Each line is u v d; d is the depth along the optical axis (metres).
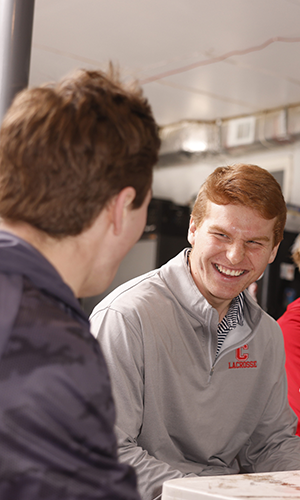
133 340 1.12
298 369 1.65
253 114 4.63
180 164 5.27
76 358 0.46
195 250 1.23
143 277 1.30
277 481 0.81
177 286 1.23
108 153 0.55
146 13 2.85
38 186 0.53
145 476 1.02
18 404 0.42
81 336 0.49
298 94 4.09
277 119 4.41
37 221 0.54
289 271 4.04
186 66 3.66
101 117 0.55
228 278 1.20
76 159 0.53
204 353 1.21
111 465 0.46
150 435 1.16
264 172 1.18
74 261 0.57
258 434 1.37
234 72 3.73
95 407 0.46
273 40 3.14
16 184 0.54
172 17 2.89
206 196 1.20
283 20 2.86
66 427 0.43
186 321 1.21
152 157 0.61
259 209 1.14
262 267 1.21
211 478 0.81
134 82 0.65
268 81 3.86
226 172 1.18
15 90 1.03
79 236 0.57
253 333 1.27
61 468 0.42
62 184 0.53
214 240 1.17
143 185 0.60
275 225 1.20
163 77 3.89
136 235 0.63
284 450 1.31
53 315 0.49
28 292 0.49
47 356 0.45
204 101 4.38
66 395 0.44
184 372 1.20
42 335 0.46
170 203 3.95
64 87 0.57
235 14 2.81
